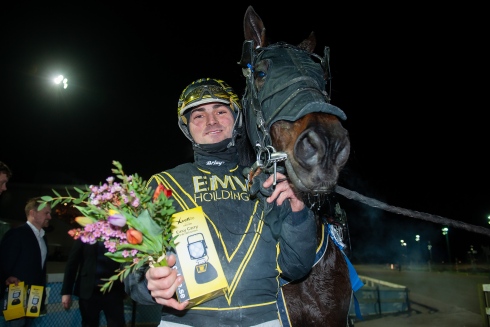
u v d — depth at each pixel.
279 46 2.21
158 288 1.46
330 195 2.20
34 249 4.04
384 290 10.74
